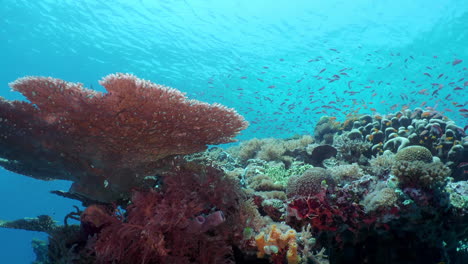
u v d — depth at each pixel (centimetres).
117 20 2952
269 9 2800
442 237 414
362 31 2850
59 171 417
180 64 3659
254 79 3669
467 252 527
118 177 369
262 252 337
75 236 396
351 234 392
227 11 2848
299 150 772
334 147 720
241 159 812
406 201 369
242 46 3266
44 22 3159
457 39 2723
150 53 3497
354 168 502
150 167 385
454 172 611
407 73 3234
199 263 334
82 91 329
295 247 325
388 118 827
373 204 371
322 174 412
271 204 427
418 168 380
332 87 3641
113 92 298
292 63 3372
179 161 402
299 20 2881
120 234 329
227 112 368
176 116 328
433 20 2584
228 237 355
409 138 667
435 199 380
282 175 578
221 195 364
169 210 325
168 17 2909
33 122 353
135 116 311
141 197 344
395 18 2644
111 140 329
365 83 3488
